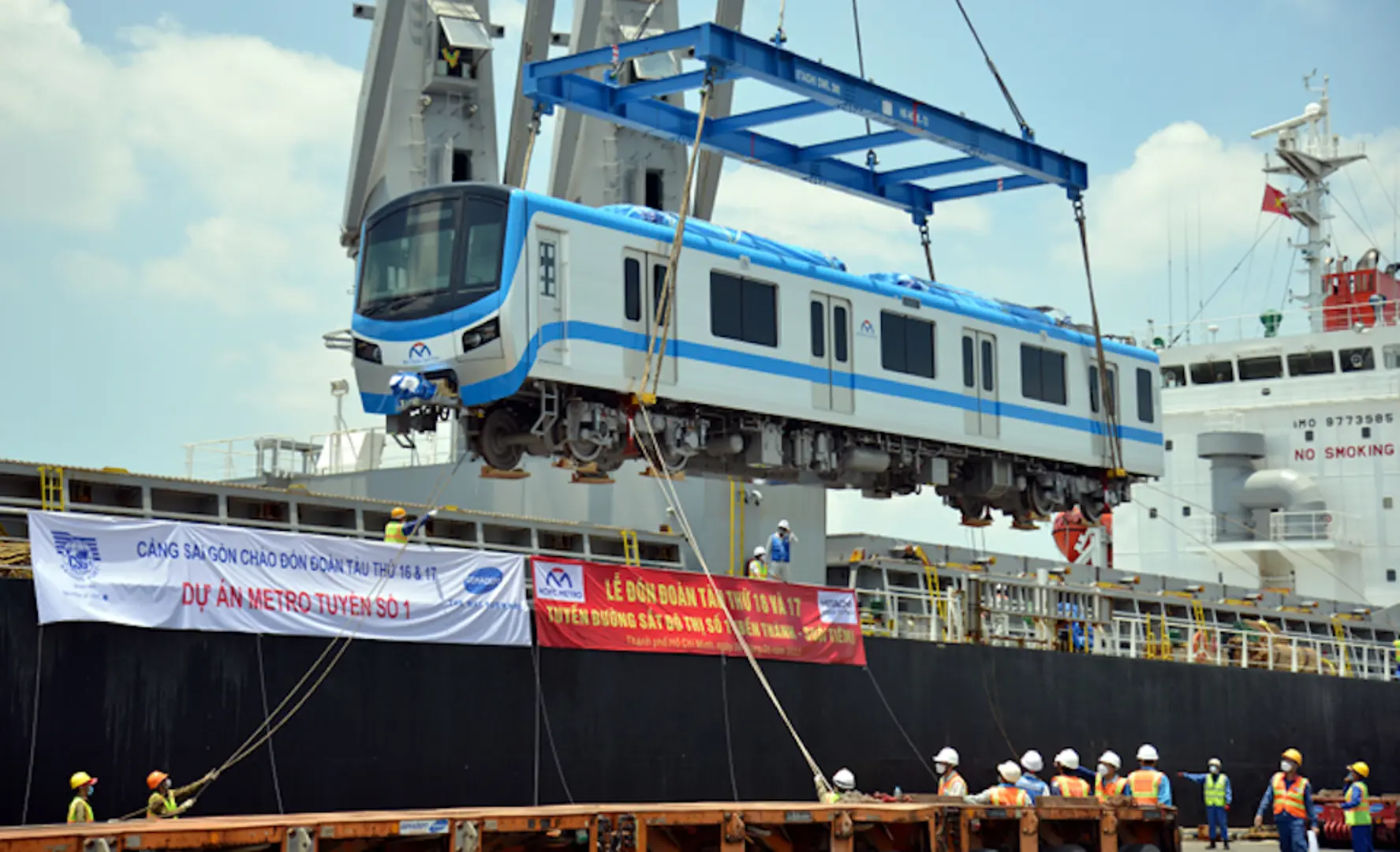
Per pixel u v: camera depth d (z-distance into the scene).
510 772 21.34
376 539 23.83
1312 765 37.00
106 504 21.28
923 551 34.06
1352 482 42.34
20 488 20.67
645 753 23.06
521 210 22.11
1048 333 31.38
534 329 22.02
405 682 20.33
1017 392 30.31
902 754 27.41
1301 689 37.09
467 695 21.00
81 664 17.70
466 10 30.45
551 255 22.50
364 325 23.06
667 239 24.14
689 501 30.73
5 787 17.11
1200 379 44.84
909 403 27.84
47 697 17.45
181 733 18.34
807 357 26.08
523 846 14.99
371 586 20.12
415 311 22.47
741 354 24.94
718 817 15.94
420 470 33.12
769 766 24.86
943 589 33.31
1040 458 31.38
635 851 15.23
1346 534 42.28
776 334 25.59
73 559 17.61
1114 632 34.59
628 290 23.50
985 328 29.75
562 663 22.17
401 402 22.06
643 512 31.05
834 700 26.28
